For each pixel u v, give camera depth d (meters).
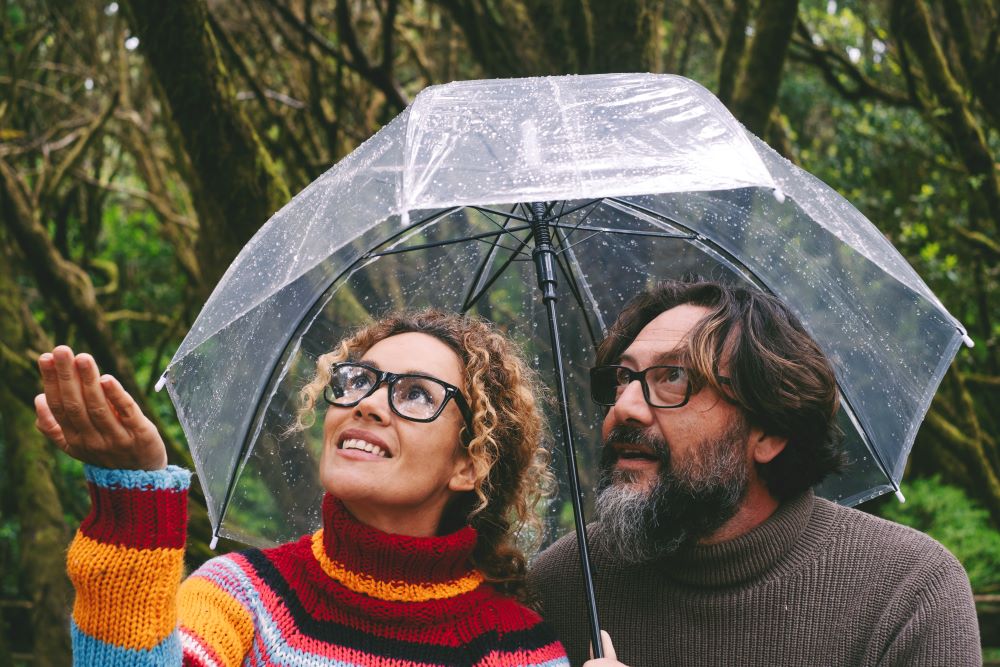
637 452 2.05
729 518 2.03
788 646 1.99
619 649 2.12
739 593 2.03
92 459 1.40
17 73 6.33
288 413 2.12
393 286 2.24
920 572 1.99
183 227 7.91
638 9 4.45
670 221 2.28
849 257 2.09
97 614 1.38
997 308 7.34
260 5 6.22
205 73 3.68
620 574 2.16
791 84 7.50
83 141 6.27
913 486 6.84
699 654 2.04
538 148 1.72
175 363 1.79
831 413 2.07
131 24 3.68
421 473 1.69
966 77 5.40
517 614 1.82
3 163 4.86
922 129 6.79
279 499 2.13
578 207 2.23
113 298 8.38
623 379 2.09
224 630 1.59
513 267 2.36
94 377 1.33
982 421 7.38
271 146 6.11
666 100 1.85
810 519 2.10
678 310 2.07
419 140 1.73
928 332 2.04
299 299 2.03
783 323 2.07
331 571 1.68
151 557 1.39
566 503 2.44
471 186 1.63
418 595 1.69
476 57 4.82
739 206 2.16
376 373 1.70
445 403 1.70
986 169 5.15
